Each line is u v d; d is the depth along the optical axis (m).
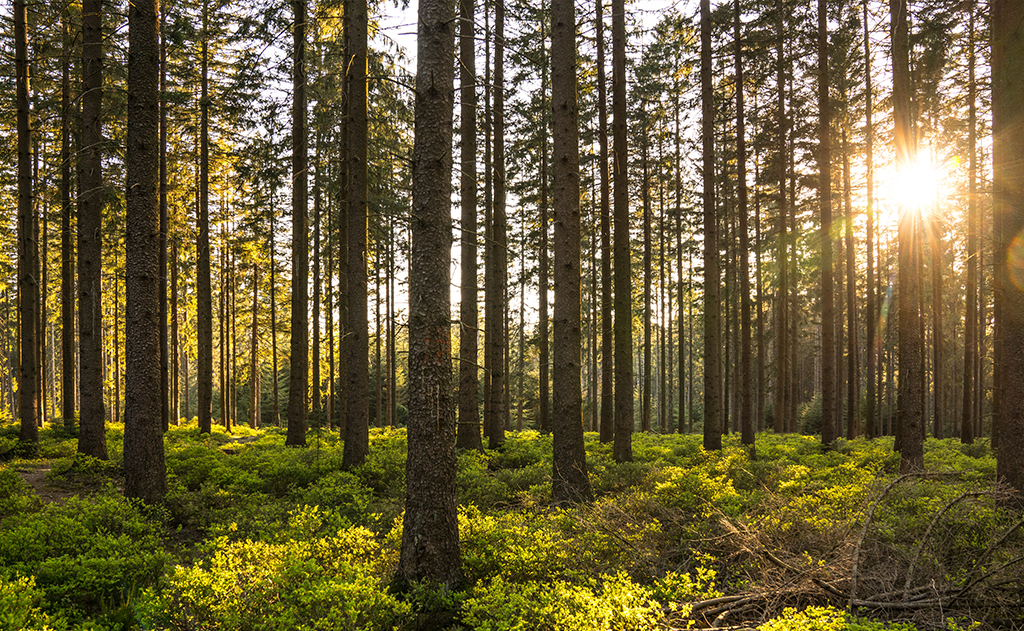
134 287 8.88
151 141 9.08
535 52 17.39
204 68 20.34
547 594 4.77
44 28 16.77
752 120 21.45
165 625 4.66
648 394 25.94
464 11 14.80
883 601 5.16
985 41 14.92
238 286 34.75
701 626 4.89
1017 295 7.72
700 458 14.12
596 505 7.91
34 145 20.33
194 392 59.44
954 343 32.78
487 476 11.91
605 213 18.16
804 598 5.32
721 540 6.32
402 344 43.47
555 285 10.16
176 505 8.75
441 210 5.88
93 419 12.89
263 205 24.12
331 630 4.23
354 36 12.97
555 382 9.99
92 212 13.61
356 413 12.73
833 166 22.64
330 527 7.23
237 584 4.88
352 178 13.02
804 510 7.08
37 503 8.54
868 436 21.17
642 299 30.81
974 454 15.78
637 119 21.91
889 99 17.66
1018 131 7.70
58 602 4.99
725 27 17.47
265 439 19.30
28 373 14.94
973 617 4.76
